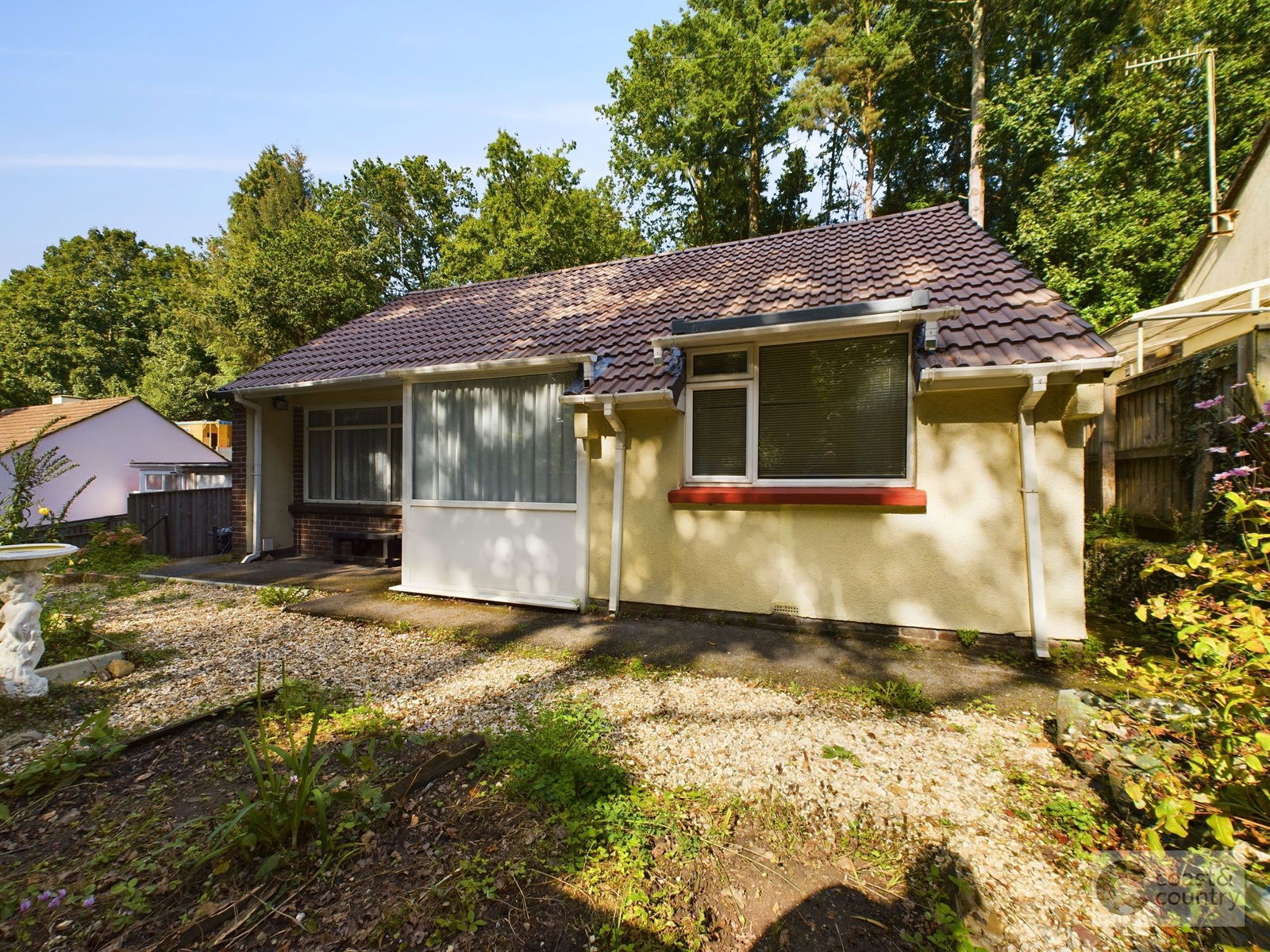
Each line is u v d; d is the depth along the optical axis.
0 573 3.79
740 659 4.50
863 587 4.93
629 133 24.52
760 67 20.52
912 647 4.71
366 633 5.37
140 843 2.37
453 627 5.46
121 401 19.89
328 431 9.66
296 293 18.45
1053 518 4.38
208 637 5.25
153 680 4.18
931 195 21.28
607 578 5.91
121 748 3.02
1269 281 5.20
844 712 3.60
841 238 7.76
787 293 6.09
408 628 5.45
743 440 5.45
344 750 3.04
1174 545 4.96
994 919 1.96
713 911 2.02
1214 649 2.16
